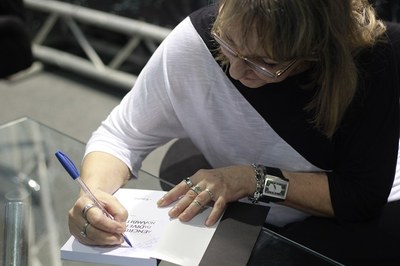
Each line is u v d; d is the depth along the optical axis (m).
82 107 2.76
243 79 1.01
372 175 1.12
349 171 1.14
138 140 1.23
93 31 3.13
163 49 1.20
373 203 1.14
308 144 1.15
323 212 1.16
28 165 1.28
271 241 1.01
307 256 0.99
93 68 2.90
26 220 1.11
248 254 0.96
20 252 1.04
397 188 1.25
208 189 1.06
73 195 1.17
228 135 1.22
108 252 0.98
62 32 3.29
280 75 0.96
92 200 1.04
